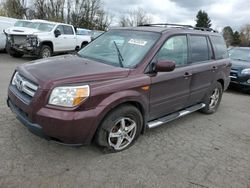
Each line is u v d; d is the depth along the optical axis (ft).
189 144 14.90
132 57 13.93
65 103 10.81
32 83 11.51
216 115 20.70
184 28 17.08
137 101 12.89
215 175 12.07
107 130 12.14
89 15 158.30
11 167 11.07
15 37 43.93
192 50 16.98
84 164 11.84
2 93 20.83
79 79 11.34
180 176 11.71
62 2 150.82
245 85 28.84
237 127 18.45
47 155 12.22
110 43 15.55
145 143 14.40
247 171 12.68
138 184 10.87
